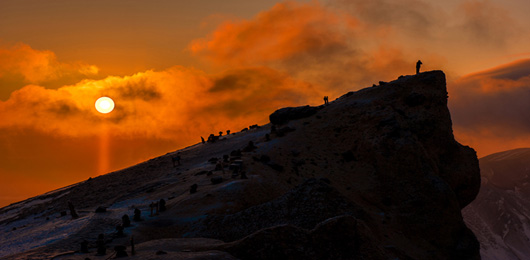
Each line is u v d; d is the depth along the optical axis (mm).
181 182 67500
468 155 76500
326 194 44500
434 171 66438
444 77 86438
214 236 41312
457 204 59938
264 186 57312
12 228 69125
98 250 33000
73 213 59125
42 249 37219
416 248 52688
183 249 30922
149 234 43562
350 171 69125
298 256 29781
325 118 87000
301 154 75000
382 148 69375
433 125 76688
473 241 57438
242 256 29562
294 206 43250
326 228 31281
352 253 31328
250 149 77812
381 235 46469
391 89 86750
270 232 30312
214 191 54188
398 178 63844
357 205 46031
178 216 48281
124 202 64688
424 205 59156
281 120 95938
